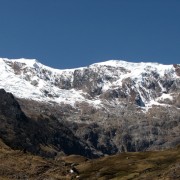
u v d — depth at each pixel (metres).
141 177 145.12
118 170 169.62
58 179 120.81
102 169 174.62
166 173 139.38
